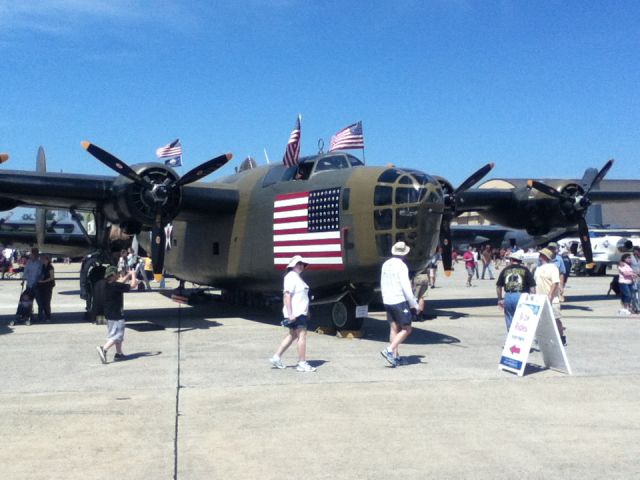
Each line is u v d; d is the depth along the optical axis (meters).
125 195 14.07
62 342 12.23
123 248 26.22
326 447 5.95
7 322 15.46
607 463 5.52
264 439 6.18
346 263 12.39
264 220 14.60
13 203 15.64
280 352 9.48
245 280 15.88
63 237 30.20
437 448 5.92
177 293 21.80
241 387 8.32
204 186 15.69
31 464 5.48
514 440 6.15
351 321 12.77
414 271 12.18
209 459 5.63
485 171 15.48
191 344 11.91
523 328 9.26
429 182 11.66
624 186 78.88
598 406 7.41
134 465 5.47
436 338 12.66
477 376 9.01
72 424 6.65
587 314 16.81
